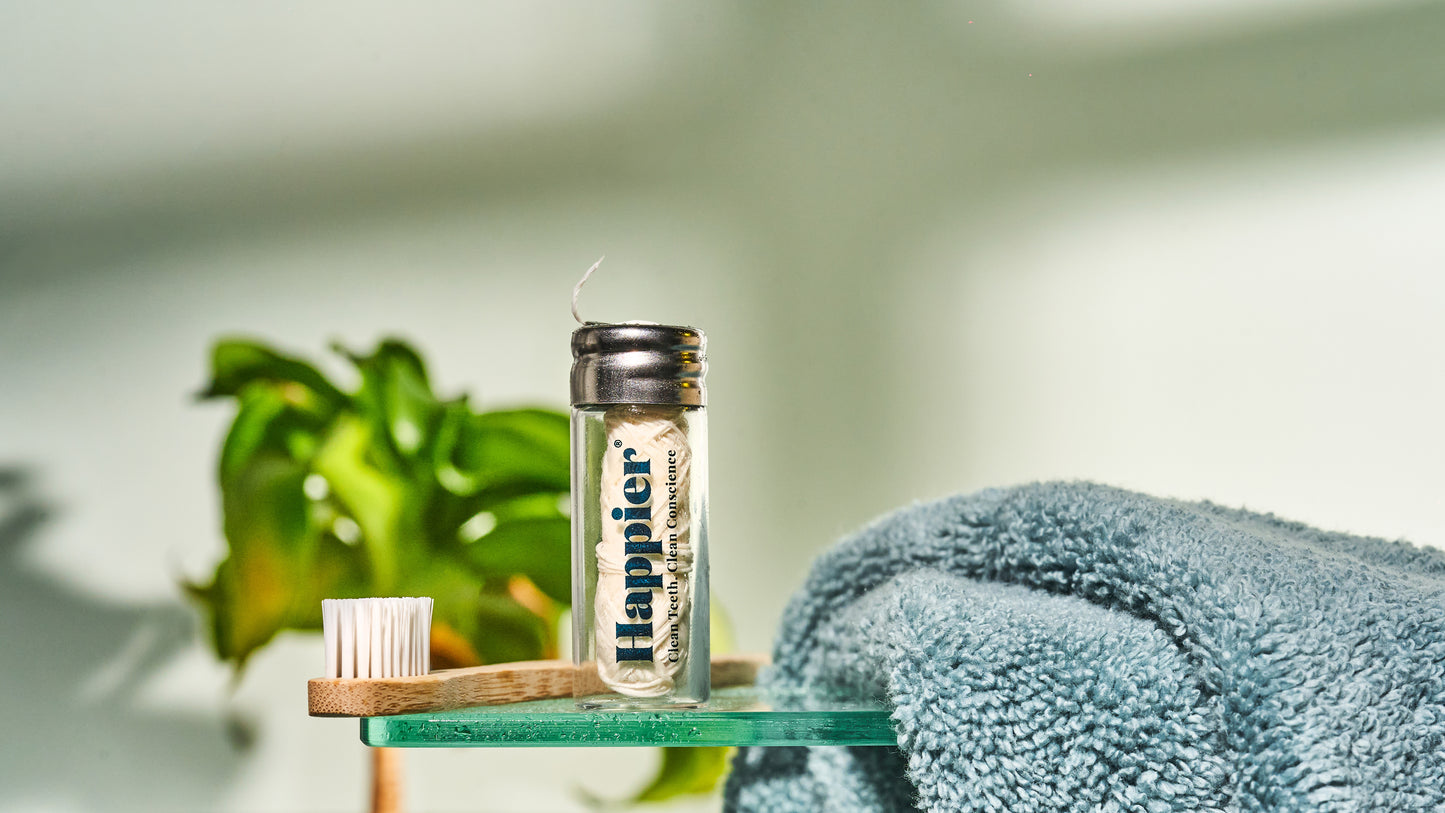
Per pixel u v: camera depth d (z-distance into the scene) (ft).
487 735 1.12
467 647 2.02
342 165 2.34
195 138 2.35
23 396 2.31
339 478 2.02
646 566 1.19
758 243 2.27
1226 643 0.92
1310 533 1.32
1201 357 2.13
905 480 2.20
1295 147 2.12
